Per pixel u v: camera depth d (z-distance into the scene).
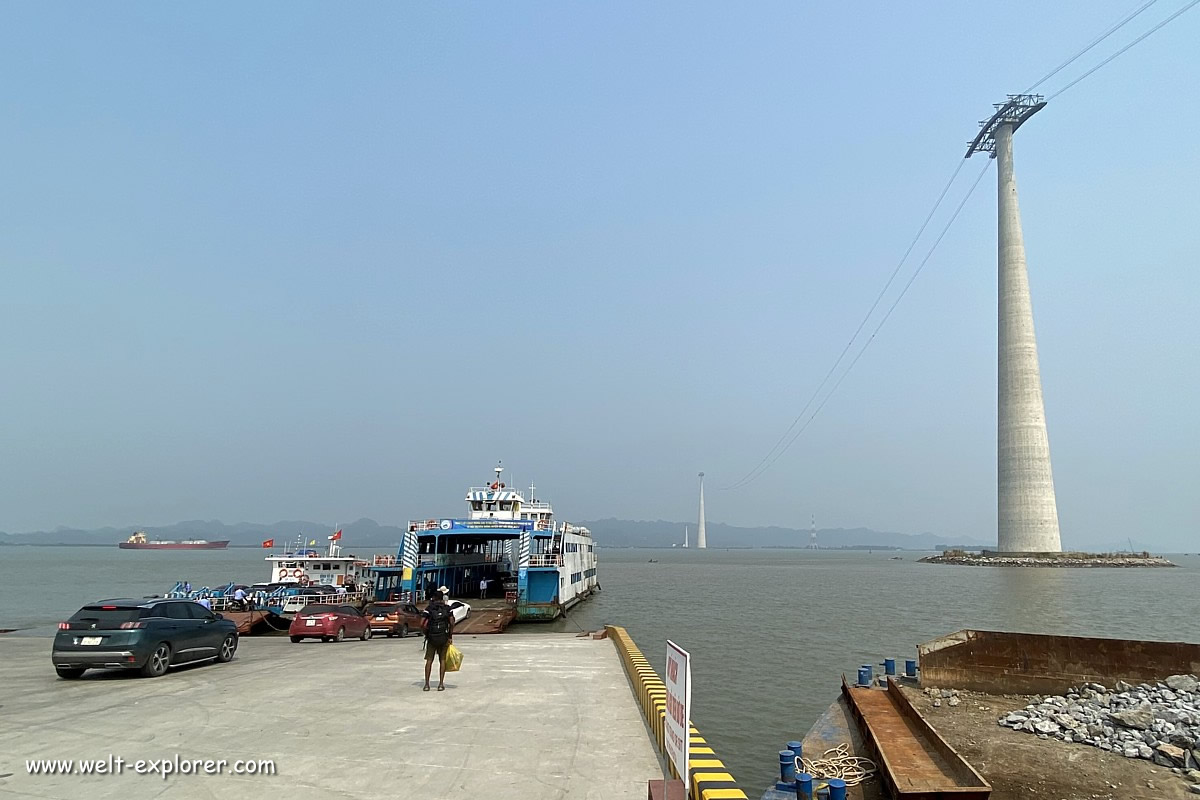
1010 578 132.00
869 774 17.30
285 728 12.41
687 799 7.86
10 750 10.94
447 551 64.94
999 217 149.12
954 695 23.98
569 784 9.40
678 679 8.48
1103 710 20.91
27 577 117.25
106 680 17.61
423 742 11.49
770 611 67.00
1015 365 149.25
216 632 20.98
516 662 20.80
